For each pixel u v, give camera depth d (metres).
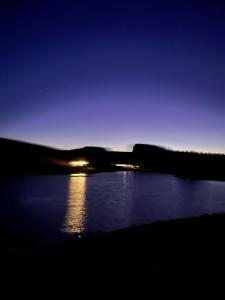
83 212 18.50
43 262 6.73
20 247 10.07
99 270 6.16
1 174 45.03
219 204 27.25
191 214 20.77
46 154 76.75
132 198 27.67
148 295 4.96
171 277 5.71
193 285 5.34
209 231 9.91
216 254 7.28
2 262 6.77
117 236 9.26
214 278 5.70
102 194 29.06
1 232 12.39
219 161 106.25
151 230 10.12
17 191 28.09
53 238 11.55
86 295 5.02
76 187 34.19
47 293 5.11
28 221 14.96
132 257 7.03
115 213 18.98
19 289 5.27
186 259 6.84
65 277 5.79
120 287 5.29
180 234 9.45
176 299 4.82
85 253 7.42
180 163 104.81
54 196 25.61
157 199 28.27
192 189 40.56
